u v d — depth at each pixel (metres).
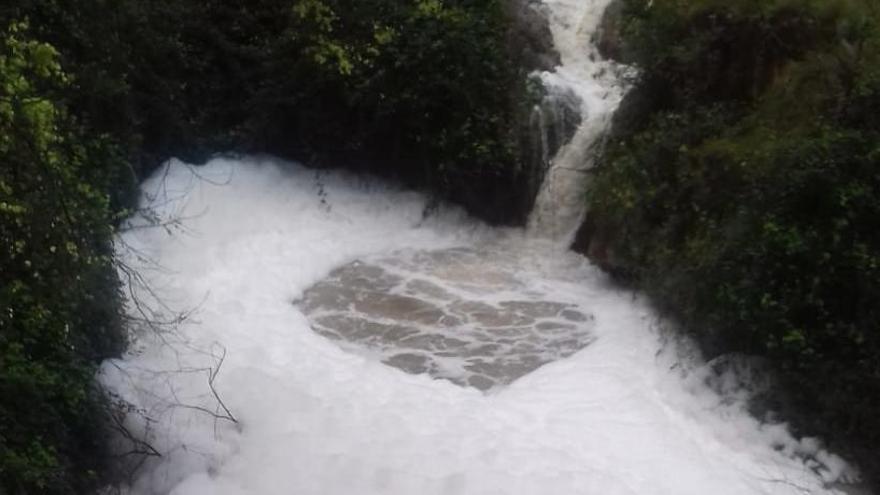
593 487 7.08
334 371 8.51
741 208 8.27
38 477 5.86
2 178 6.54
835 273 7.60
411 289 10.45
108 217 8.56
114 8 10.27
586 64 13.11
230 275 10.00
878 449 7.37
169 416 7.48
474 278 10.78
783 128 8.80
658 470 7.39
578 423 7.94
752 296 7.86
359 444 7.45
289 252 10.72
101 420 6.95
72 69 9.33
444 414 7.93
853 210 7.64
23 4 9.06
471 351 9.20
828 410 7.56
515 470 7.26
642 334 9.23
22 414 6.27
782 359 7.80
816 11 9.43
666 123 9.98
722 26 9.86
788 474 7.39
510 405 8.20
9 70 7.28
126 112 9.99
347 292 10.34
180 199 10.77
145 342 8.28
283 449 7.38
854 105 8.23
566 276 10.87
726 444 7.74
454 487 7.02
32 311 6.65
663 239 9.32
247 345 8.72
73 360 6.88
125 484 6.95
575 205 11.48
